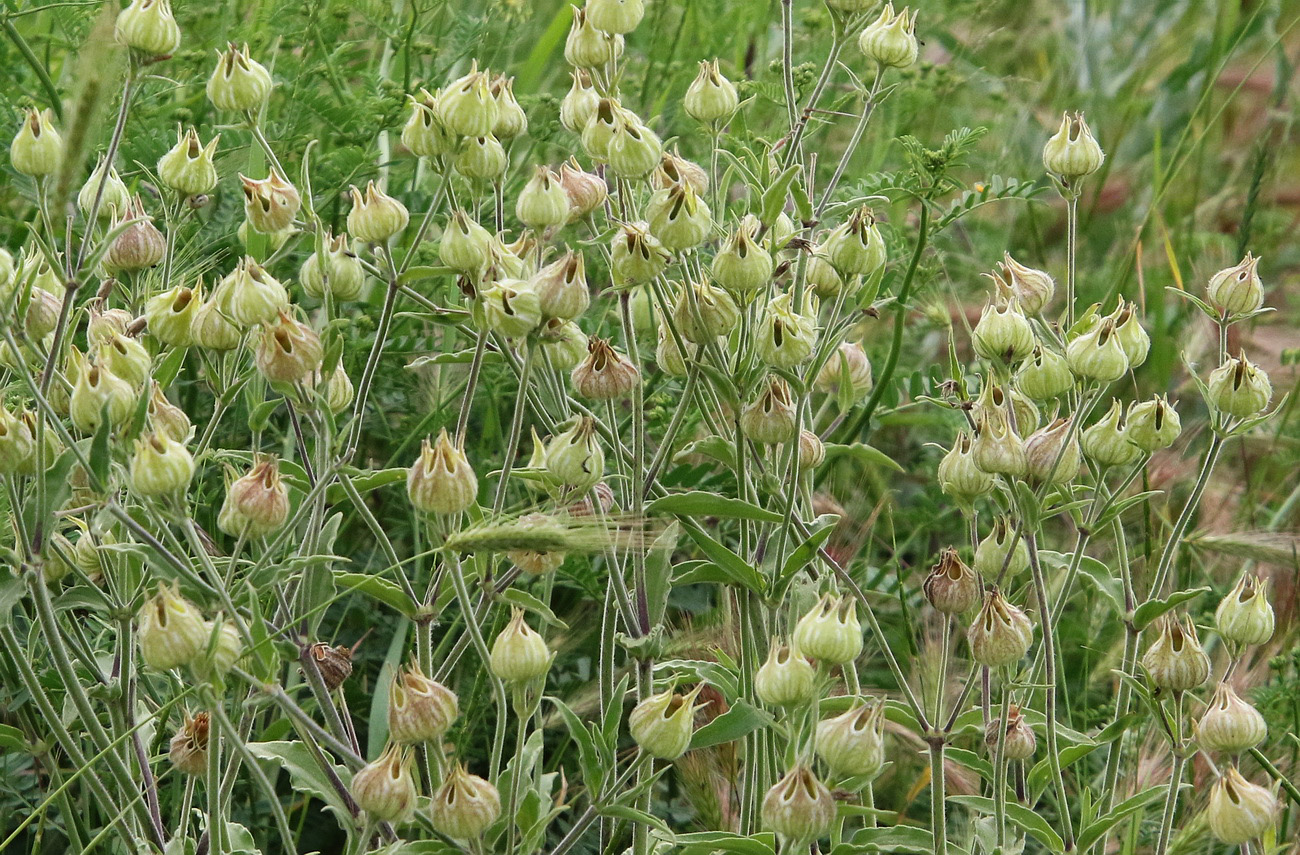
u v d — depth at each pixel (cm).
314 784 113
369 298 135
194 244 131
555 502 114
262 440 136
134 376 112
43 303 114
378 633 131
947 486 116
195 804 123
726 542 133
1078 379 115
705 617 127
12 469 111
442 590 115
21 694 121
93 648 122
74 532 121
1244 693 127
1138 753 125
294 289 136
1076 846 116
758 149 134
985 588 117
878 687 130
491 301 112
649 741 111
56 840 124
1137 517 133
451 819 109
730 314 114
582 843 127
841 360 118
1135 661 118
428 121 114
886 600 134
